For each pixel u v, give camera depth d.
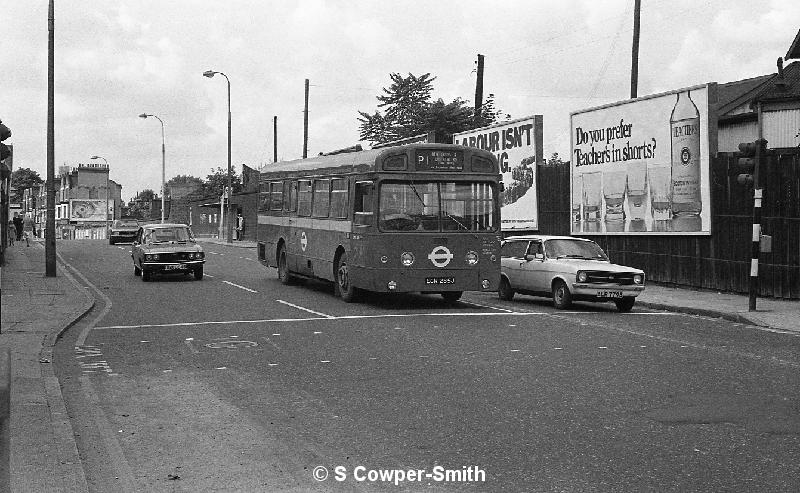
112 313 18.50
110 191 132.25
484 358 12.41
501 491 6.37
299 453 7.45
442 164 19.39
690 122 23.05
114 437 8.02
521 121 31.80
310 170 23.48
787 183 20.27
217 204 84.31
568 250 20.14
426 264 19.16
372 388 10.27
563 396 9.74
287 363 12.05
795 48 29.38
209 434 8.12
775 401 9.44
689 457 7.21
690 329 15.85
